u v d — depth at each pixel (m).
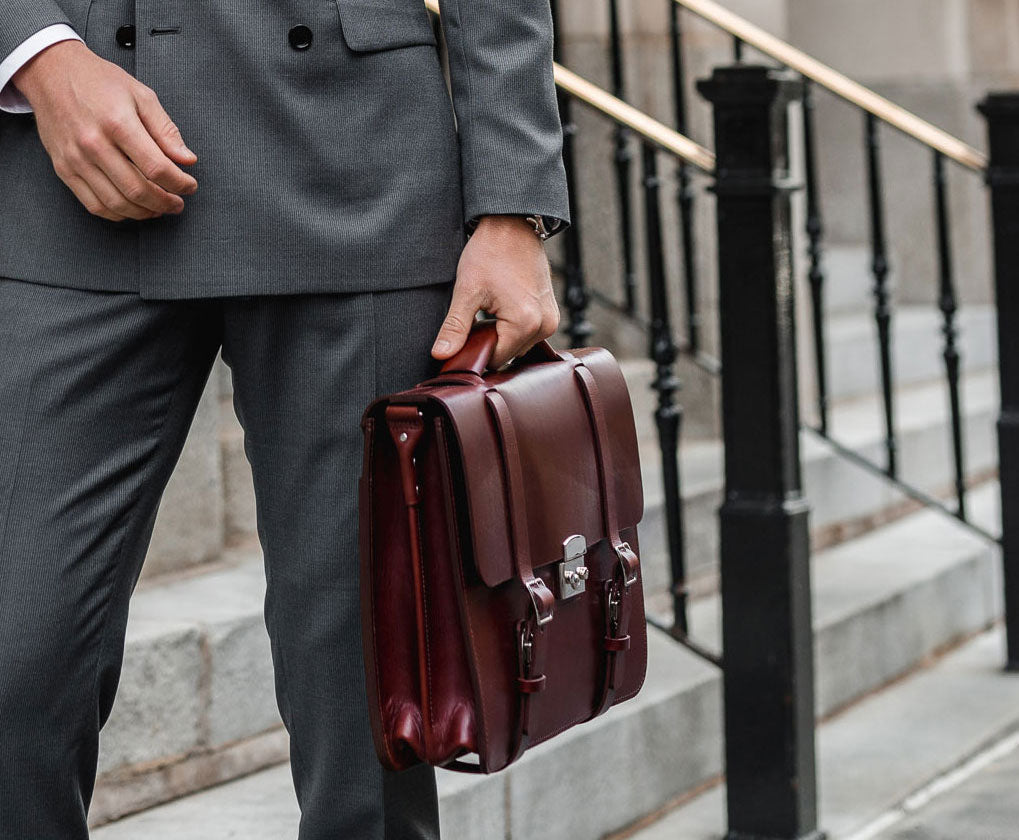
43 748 1.69
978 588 4.41
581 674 1.83
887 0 7.00
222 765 2.73
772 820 2.86
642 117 3.04
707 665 3.38
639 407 4.45
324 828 1.83
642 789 3.07
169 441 1.77
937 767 3.38
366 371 1.72
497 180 1.74
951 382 4.05
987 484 5.47
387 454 1.69
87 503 1.70
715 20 3.89
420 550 1.66
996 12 7.05
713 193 2.80
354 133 1.70
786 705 2.83
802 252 5.13
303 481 1.76
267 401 1.76
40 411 1.67
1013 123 3.85
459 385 1.70
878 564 4.26
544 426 1.77
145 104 1.60
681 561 3.04
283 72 1.67
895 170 7.01
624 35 4.71
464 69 1.77
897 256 7.06
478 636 1.67
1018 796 3.24
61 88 1.59
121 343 1.69
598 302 4.46
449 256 1.77
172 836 2.49
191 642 2.66
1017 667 4.01
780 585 2.81
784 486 2.82
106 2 1.69
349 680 1.78
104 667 1.75
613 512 1.88
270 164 1.67
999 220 3.89
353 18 1.70
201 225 1.66
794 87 2.77
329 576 1.76
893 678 3.97
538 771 2.79
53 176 1.69
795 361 2.84
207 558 3.19
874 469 4.05
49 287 1.69
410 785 1.85
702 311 4.67
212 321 1.77
